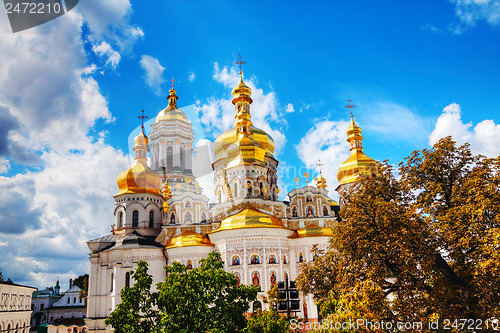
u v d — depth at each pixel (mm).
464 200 38844
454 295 35625
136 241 78250
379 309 35500
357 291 36625
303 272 55125
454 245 37125
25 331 89875
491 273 33531
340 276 44156
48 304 148875
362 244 41219
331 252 53250
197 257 74875
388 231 39562
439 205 41156
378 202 40969
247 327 37594
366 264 42406
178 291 39406
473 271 35750
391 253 39594
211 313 39500
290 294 43594
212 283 40375
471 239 35750
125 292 40656
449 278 38875
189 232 79250
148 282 41375
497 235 32750
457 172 40625
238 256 70938
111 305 75812
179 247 75562
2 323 76188
